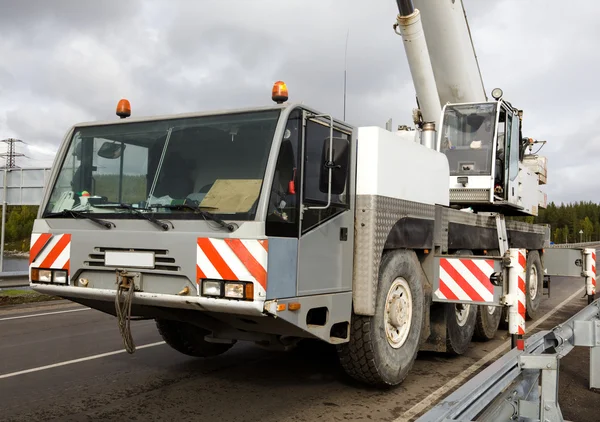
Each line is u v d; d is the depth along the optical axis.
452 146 9.20
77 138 5.27
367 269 4.99
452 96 9.73
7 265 18.36
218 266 4.08
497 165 9.18
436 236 6.32
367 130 5.13
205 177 4.49
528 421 3.01
